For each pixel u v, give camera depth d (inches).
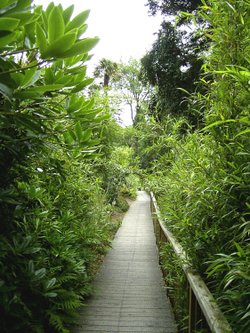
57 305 99.2
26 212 93.8
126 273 185.6
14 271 77.2
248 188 56.7
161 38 301.1
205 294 64.2
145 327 112.6
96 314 124.6
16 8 39.4
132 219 405.1
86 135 72.9
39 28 39.6
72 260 115.9
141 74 340.8
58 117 61.7
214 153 69.9
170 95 277.0
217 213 67.4
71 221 150.9
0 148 67.3
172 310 127.3
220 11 69.2
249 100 56.2
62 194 144.2
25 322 75.4
